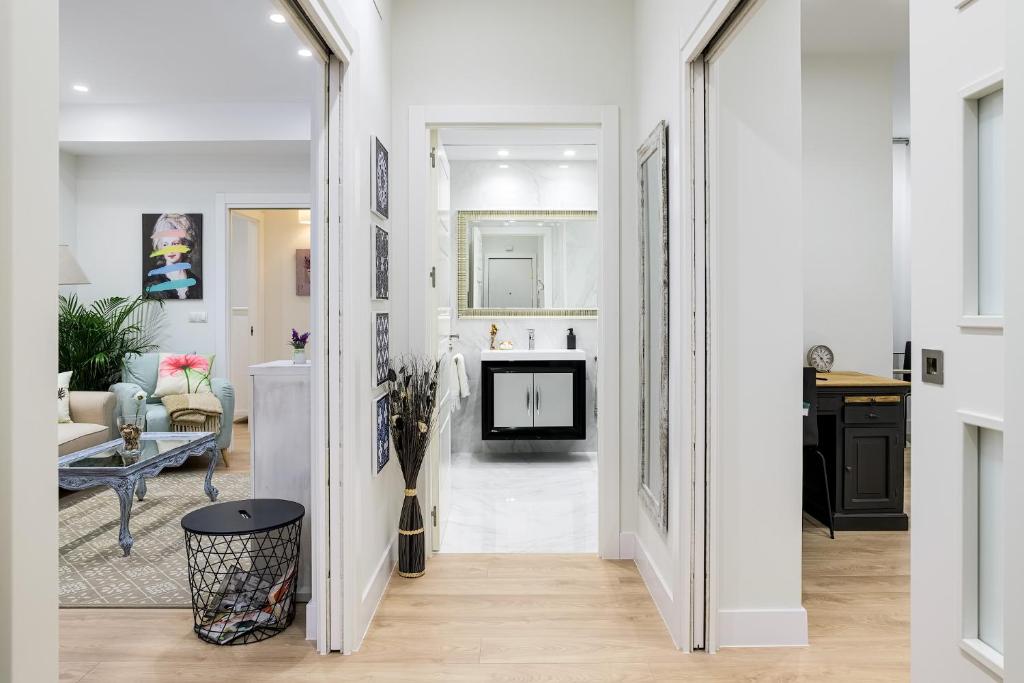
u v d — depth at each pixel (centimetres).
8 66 75
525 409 534
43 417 81
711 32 202
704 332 230
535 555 329
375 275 263
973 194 106
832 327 452
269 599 242
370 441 257
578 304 575
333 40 210
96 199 607
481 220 571
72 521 380
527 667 219
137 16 378
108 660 222
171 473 505
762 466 234
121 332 587
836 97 445
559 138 507
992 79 99
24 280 78
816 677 213
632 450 321
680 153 232
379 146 272
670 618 246
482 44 320
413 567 298
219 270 609
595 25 321
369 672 215
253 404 273
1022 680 85
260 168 607
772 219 232
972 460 108
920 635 119
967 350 106
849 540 355
